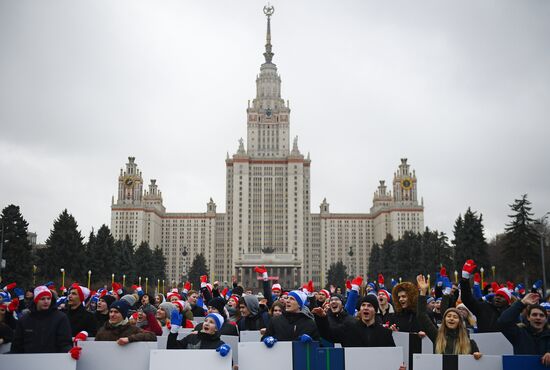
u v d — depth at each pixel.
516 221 98.19
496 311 17.55
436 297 20.00
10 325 17.56
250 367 13.09
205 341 14.32
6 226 92.25
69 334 14.08
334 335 14.45
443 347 13.45
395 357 13.12
